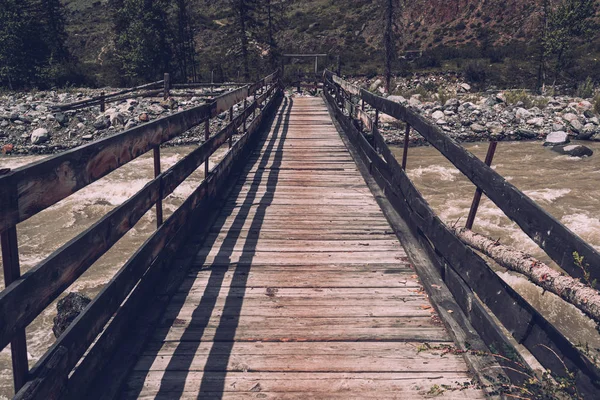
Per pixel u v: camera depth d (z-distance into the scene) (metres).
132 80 40.16
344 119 11.09
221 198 6.14
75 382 2.24
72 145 16.86
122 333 2.93
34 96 27.23
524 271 2.29
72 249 2.04
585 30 30.88
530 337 2.21
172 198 9.95
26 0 41.22
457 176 12.11
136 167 13.12
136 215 2.87
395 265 4.24
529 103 22.38
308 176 7.54
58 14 50.44
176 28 43.69
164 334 3.12
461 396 2.53
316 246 4.68
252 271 4.11
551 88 32.25
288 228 5.20
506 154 15.01
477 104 23.08
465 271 3.06
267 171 7.85
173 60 42.28
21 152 16.36
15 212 1.66
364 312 3.42
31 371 1.82
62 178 1.99
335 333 3.15
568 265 1.87
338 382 2.65
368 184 6.83
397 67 41.31
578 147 14.85
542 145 16.47
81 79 39.44
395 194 5.59
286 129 12.22
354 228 5.20
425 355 2.91
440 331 3.18
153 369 2.75
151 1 39.16
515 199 2.33
